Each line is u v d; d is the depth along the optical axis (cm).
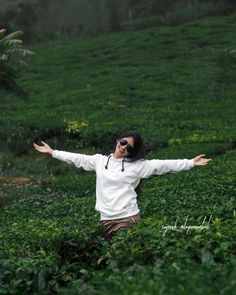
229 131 2720
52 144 2950
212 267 594
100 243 852
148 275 580
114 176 840
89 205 1380
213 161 1978
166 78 4438
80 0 9638
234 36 5822
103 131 2856
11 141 2964
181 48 5641
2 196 2064
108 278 612
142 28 7819
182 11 8156
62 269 767
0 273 723
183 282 523
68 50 6250
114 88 4134
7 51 2208
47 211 1423
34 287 707
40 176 2445
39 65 5522
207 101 3659
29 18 8388
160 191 1417
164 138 2675
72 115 3300
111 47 6100
